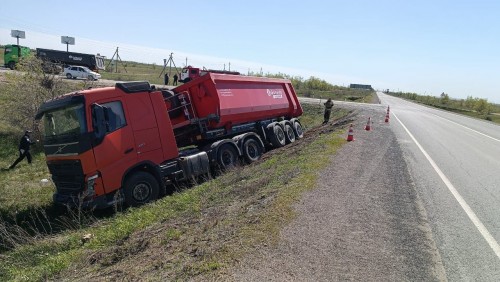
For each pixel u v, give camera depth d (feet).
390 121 72.13
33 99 59.21
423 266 14.02
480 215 20.07
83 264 18.95
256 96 49.19
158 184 32.91
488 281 13.19
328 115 79.82
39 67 61.57
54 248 22.86
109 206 29.22
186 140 42.29
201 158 37.47
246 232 16.75
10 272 19.66
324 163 30.27
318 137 49.98
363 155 34.81
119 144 29.86
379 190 23.67
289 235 16.29
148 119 32.24
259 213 19.16
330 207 19.99
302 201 20.70
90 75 131.23
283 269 13.47
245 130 47.83
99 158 28.66
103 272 16.79
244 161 44.04
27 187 38.42
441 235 17.10
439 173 29.48
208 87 41.29
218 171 40.09
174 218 23.94
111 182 29.37
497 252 15.55
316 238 16.07
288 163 32.91
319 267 13.65
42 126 31.81
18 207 32.81
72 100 28.17
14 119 58.95
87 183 28.22
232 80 44.70
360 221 18.25
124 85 30.96
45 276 18.07
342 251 14.97
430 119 89.25
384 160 33.19
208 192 29.68
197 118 41.39
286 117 59.47
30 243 24.20
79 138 28.07
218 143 40.45
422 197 22.80
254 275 13.08
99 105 28.58
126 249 19.21
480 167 33.04
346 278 12.96
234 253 14.74
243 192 25.90
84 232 25.14
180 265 14.82
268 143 52.44
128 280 14.58
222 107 41.50
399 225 17.99
